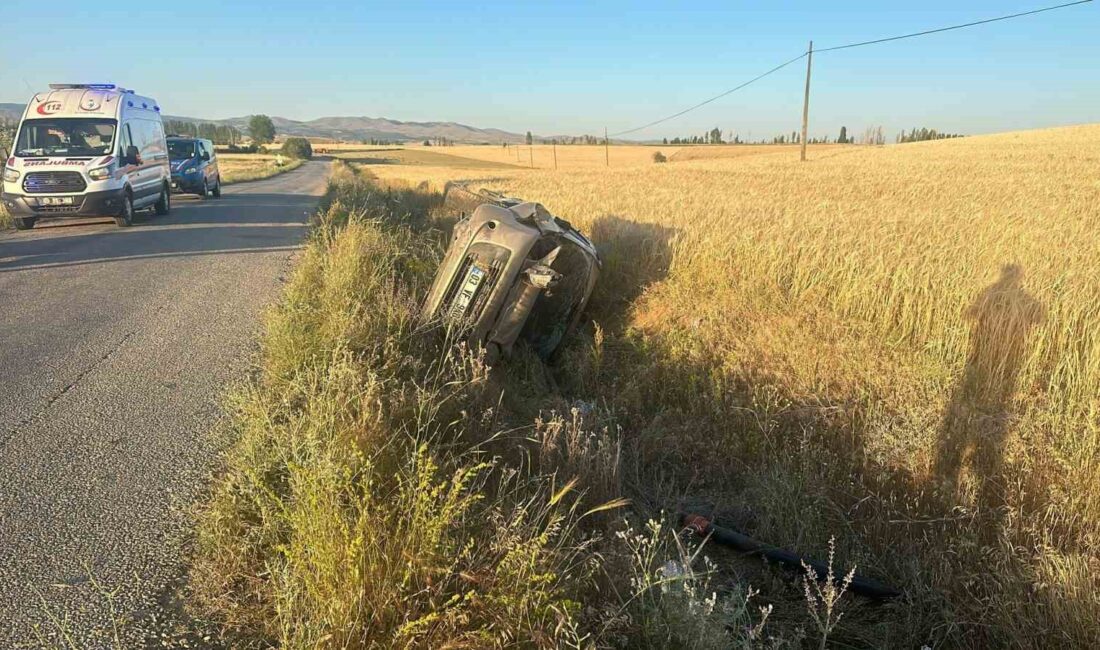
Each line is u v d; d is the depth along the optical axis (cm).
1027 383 546
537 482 395
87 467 386
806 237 867
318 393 431
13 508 342
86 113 1459
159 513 343
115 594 282
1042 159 4531
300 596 258
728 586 404
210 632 264
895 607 400
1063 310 575
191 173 2192
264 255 1097
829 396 577
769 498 479
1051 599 361
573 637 261
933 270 692
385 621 246
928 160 4788
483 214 661
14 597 278
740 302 765
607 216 1198
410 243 1024
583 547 324
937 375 579
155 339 629
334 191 2386
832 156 6197
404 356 521
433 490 277
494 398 522
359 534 251
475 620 257
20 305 743
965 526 443
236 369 551
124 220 1459
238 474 340
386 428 366
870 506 477
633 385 648
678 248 927
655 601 303
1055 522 427
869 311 713
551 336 749
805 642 373
